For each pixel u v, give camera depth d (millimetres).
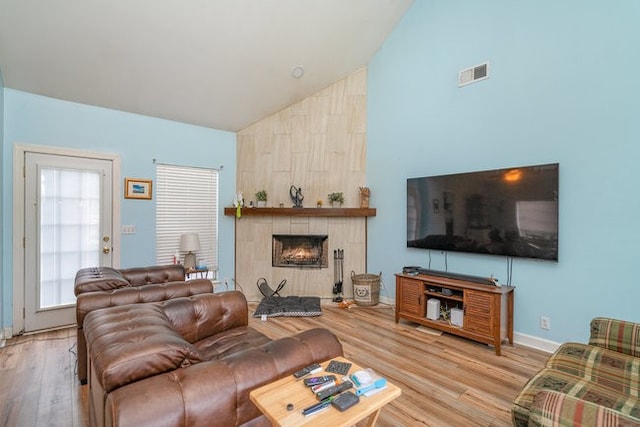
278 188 4977
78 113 3740
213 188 4930
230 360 1308
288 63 4109
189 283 2660
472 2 3504
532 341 3029
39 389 2332
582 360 1714
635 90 2463
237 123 4910
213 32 3326
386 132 4480
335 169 4855
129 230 4113
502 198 3176
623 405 1327
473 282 3217
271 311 4031
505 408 2086
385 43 4480
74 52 3150
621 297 2537
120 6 2818
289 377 1374
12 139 3350
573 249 2777
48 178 3568
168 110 4262
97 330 1399
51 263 3592
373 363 2715
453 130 3688
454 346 3062
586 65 2699
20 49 2990
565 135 2824
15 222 3363
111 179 3979
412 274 3641
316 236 4820
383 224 4523
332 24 3777
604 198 2615
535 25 3010
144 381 1088
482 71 3412
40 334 3430
